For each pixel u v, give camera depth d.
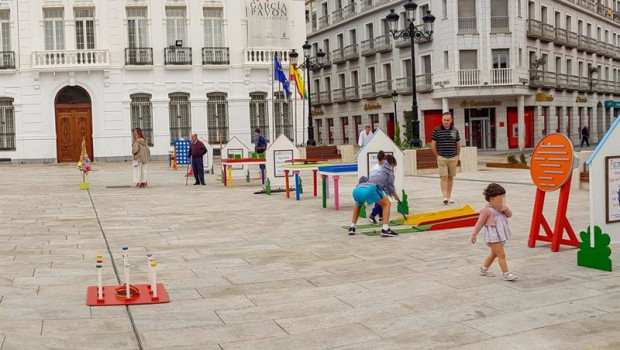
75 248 10.09
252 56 39.53
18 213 14.73
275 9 39.94
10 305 6.62
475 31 44.56
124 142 38.84
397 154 14.23
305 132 41.66
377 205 11.98
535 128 48.38
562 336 5.47
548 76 49.50
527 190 17.44
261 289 7.34
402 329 5.79
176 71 39.12
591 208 8.39
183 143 32.06
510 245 9.55
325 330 5.82
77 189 21.33
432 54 46.31
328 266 8.51
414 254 9.15
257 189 20.67
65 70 37.94
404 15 48.56
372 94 52.34
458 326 5.83
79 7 38.38
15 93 38.25
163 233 11.65
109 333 5.77
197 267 8.58
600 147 8.45
